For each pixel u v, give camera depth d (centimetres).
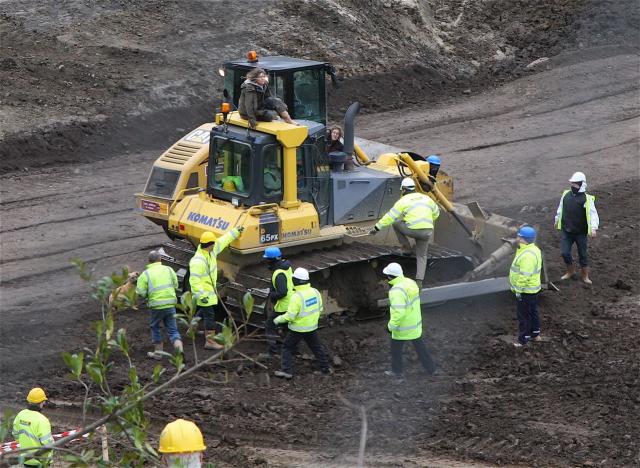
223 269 3419
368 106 6450
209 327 3244
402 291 3098
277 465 2609
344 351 3356
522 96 6744
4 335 3412
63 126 5453
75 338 3419
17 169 5147
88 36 6359
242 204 3341
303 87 4203
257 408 2931
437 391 3080
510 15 7825
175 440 1611
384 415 2911
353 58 6769
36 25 6431
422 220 3428
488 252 3784
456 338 3484
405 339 3130
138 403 1371
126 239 4394
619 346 3381
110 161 5381
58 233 4416
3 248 4228
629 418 2862
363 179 3547
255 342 3434
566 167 5500
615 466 2591
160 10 6781
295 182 3341
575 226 3900
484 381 3159
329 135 3716
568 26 7675
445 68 7119
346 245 3550
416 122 6225
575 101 6625
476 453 2680
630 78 6962
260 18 6869
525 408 2952
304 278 3108
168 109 5847
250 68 4125
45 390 3042
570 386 3094
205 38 6544
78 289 3847
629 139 5966
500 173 5391
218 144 3403
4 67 5853
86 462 1381
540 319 3622
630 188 5181
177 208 3500
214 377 3134
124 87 5872
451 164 5516
